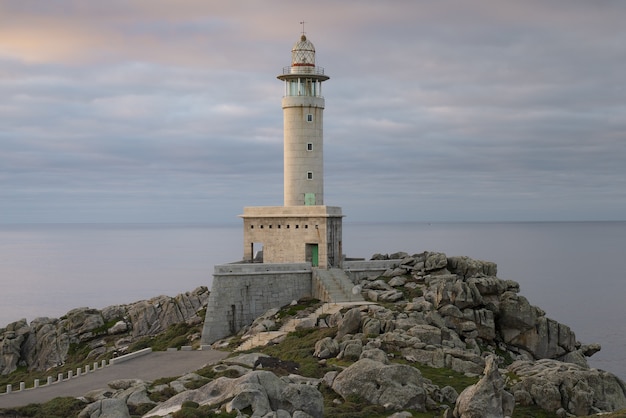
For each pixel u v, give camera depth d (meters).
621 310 176.25
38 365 99.88
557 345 83.25
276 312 87.44
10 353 101.31
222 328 87.38
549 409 58.12
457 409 51.00
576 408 58.41
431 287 85.00
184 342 88.38
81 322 104.44
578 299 194.25
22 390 63.84
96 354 96.94
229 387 50.84
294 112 101.31
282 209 96.69
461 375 62.25
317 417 49.09
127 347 92.94
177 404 51.28
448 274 89.94
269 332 80.38
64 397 56.97
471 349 75.19
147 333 102.44
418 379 55.34
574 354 83.69
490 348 78.94
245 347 78.12
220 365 62.25
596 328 153.75
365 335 69.38
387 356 64.38
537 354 82.06
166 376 67.81
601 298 196.00
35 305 197.25
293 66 103.81
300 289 91.88
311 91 103.69
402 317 73.31
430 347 65.81
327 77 103.19
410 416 50.97
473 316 79.12
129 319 105.00
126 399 54.16
